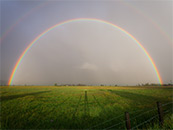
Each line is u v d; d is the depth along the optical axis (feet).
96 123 27.78
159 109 22.95
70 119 31.24
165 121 23.48
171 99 70.54
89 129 24.30
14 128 25.62
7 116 34.60
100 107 46.88
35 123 28.60
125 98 76.38
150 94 104.83
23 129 25.16
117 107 46.50
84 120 30.19
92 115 34.99
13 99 69.87
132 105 50.57
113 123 27.53
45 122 29.19
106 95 97.45
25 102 59.52
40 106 49.75
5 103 56.95
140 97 82.69
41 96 87.10
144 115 33.17
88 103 57.47
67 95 96.58
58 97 82.28
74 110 41.78
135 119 28.60
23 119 31.76
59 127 25.91
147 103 55.72
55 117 33.17
